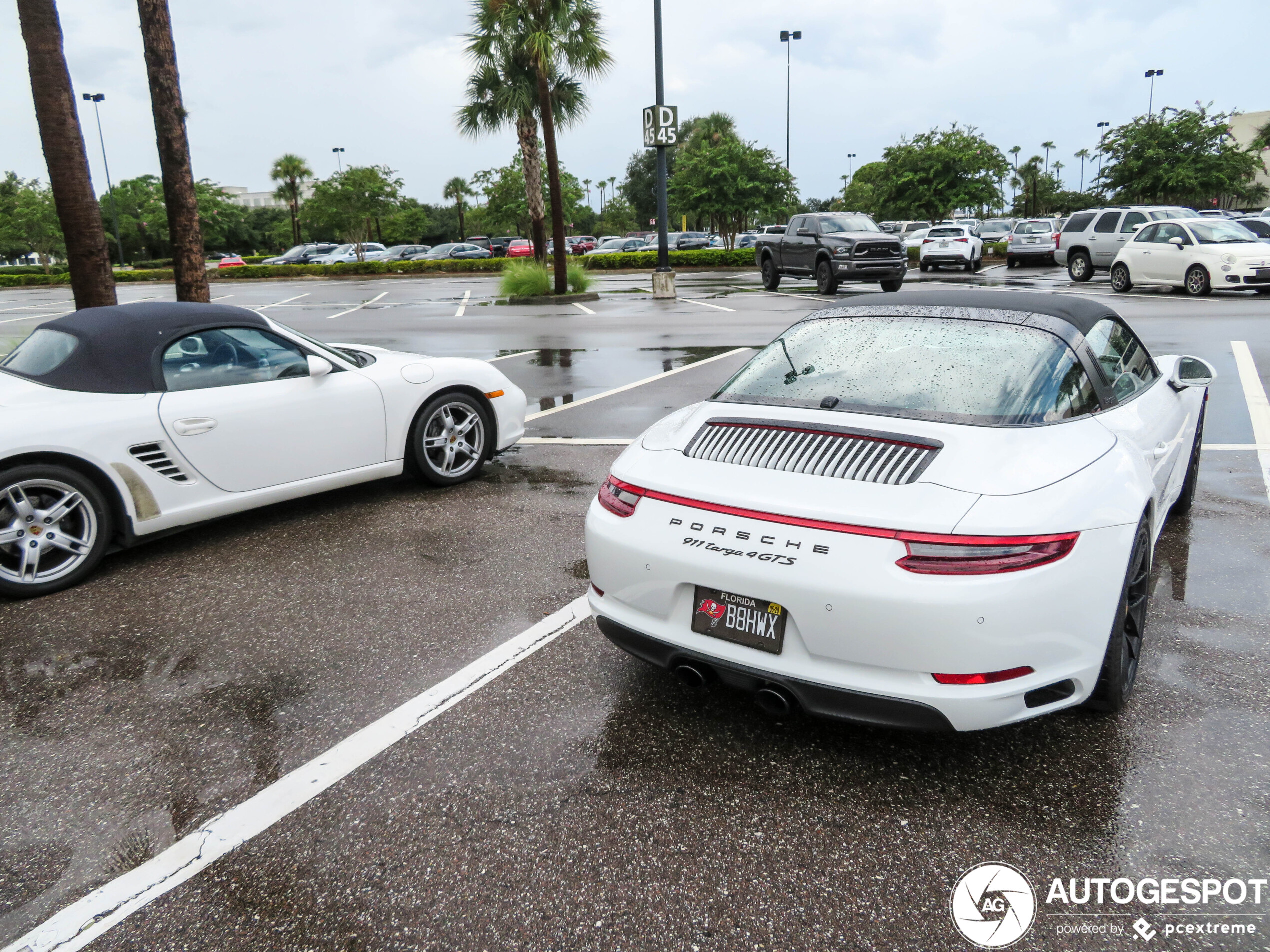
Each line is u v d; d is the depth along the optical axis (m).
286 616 3.97
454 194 73.44
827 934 2.11
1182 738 2.84
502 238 56.16
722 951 2.06
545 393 9.28
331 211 43.91
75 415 4.33
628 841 2.44
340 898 2.26
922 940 2.08
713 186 40.03
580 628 3.77
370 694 3.27
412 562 4.57
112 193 57.41
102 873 2.38
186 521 4.74
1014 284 22.31
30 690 3.37
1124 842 2.39
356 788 2.72
